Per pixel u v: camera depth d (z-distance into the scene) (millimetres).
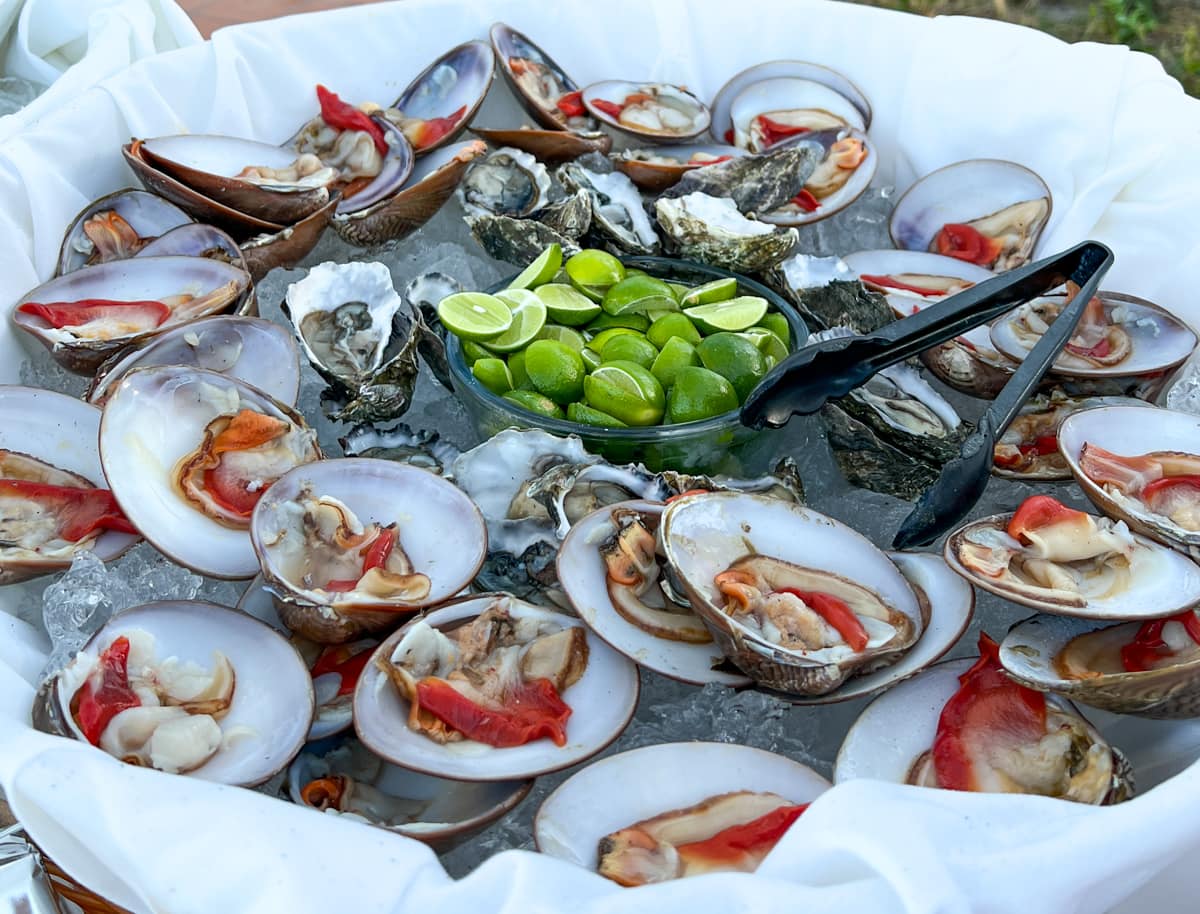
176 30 1155
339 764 708
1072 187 1024
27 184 924
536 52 1123
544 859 589
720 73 1146
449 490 772
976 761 681
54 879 702
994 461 834
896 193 1118
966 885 583
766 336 871
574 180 1027
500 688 704
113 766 618
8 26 1186
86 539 775
